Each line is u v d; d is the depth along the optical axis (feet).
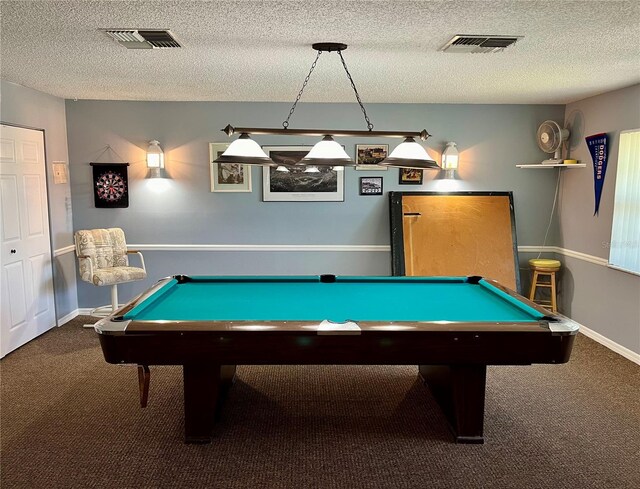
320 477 8.93
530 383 13.11
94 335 16.72
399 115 18.88
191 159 18.89
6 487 8.59
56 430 10.56
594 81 14.25
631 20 8.77
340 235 19.33
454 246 18.67
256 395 12.27
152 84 15.23
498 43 10.19
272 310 10.30
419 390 12.59
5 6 8.19
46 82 14.98
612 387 12.85
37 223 16.56
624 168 15.06
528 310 9.87
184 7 8.19
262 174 18.95
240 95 17.25
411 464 9.35
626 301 14.98
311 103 18.76
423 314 10.03
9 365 14.15
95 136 18.65
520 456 9.64
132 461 9.41
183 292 11.87
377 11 8.30
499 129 18.97
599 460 9.51
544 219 19.33
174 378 13.33
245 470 9.13
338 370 13.92
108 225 19.10
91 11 8.43
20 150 15.57
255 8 8.18
